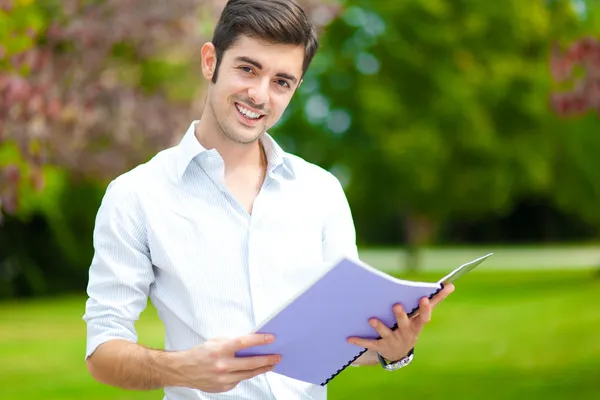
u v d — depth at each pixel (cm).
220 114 276
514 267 3306
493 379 1008
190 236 274
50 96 999
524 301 1878
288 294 277
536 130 2795
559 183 2791
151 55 1330
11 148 952
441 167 2844
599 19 1072
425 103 2795
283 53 270
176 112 1441
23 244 2530
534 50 2836
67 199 2505
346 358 272
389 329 261
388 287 242
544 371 1048
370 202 3012
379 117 2762
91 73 1268
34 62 949
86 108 1286
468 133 2741
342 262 227
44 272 2630
